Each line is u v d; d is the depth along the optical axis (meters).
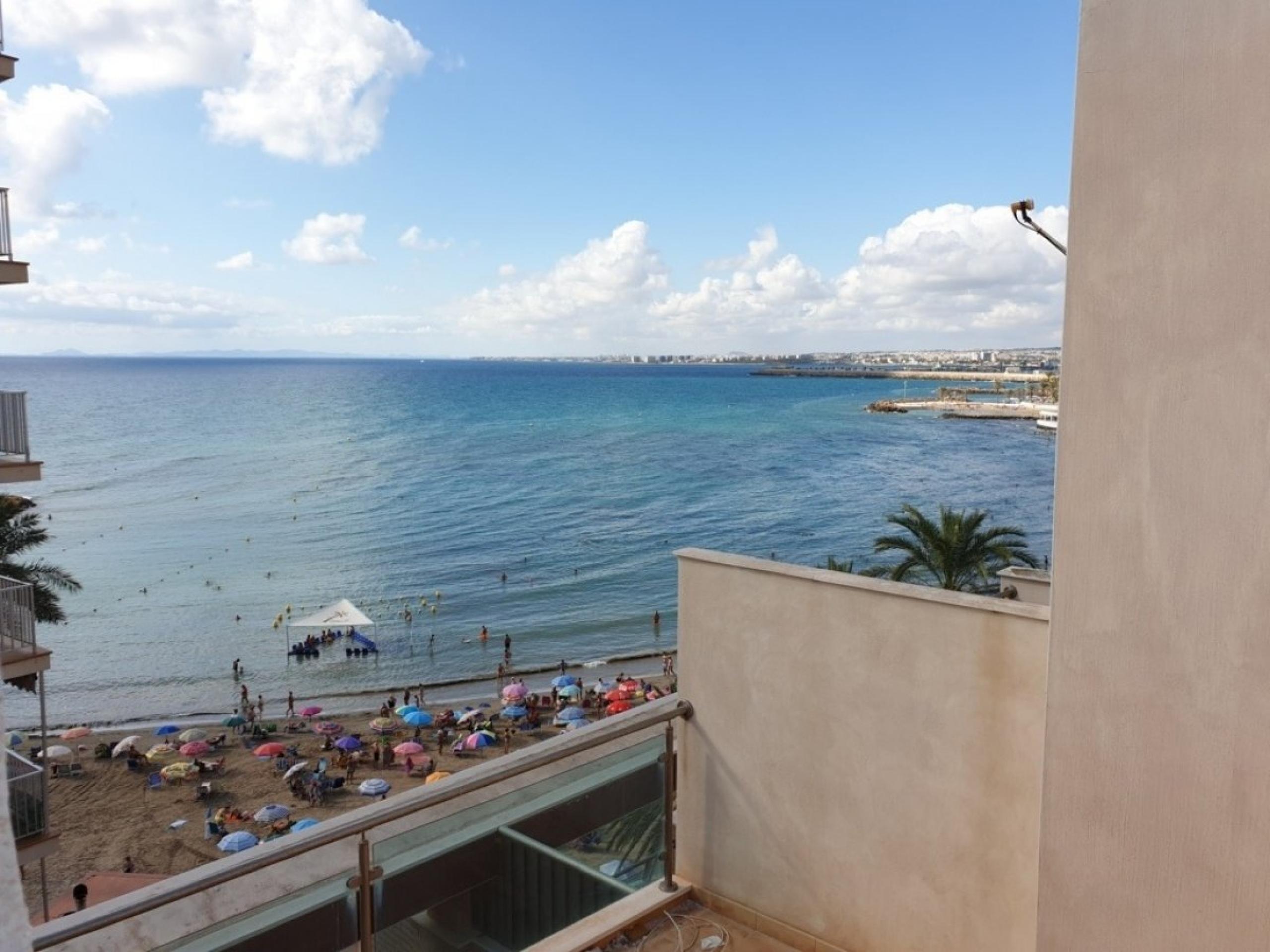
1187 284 1.95
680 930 3.28
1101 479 2.13
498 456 90.19
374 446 98.75
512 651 37.03
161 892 2.22
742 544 53.25
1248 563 1.89
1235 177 1.86
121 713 30.83
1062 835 2.26
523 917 3.03
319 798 23.14
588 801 3.22
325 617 37.56
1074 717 2.22
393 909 2.69
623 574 48.03
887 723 2.90
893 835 2.90
